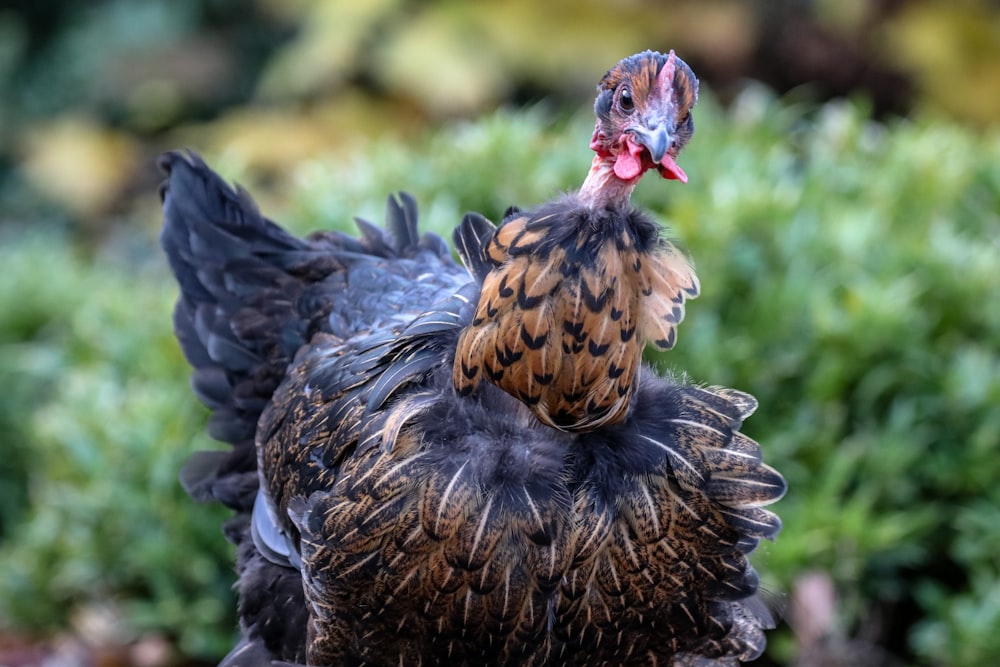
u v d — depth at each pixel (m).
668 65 4.57
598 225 4.45
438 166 8.52
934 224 8.38
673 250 4.65
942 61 13.79
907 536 7.30
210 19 17.20
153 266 13.45
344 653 5.07
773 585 6.06
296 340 6.04
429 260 6.22
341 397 5.18
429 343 4.99
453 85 13.44
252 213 6.59
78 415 8.05
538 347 4.45
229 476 6.27
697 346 7.27
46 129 16.70
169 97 16.58
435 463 4.72
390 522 4.72
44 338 10.62
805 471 7.26
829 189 8.56
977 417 7.38
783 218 7.86
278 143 13.59
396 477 4.73
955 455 7.41
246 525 6.14
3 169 17.14
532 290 4.42
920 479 7.49
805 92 14.24
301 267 6.29
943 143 9.06
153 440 7.62
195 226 6.54
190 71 16.56
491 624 4.80
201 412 7.88
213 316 6.39
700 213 7.73
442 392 4.86
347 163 10.06
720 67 14.20
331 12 14.19
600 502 4.74
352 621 4.93
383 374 4.98
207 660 8.09
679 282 4.64
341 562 4.82
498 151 8.34
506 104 14.34
